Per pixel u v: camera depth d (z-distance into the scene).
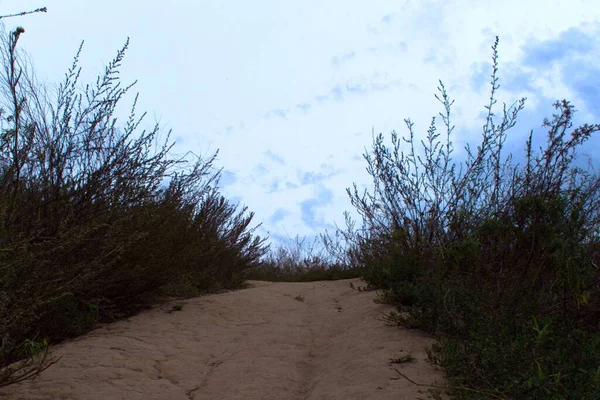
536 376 2.95
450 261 4.49
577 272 3.60
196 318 5.79
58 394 3.21
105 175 4.67
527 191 4.72
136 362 4.04
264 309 6.60
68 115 4.53
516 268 4.06
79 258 4.38
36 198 4.07
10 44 3.58
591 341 3.50
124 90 4.79
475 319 3.87
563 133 4.85
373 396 3.20
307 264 12.91
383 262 7.03
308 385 3.78
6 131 3.46
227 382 3.78
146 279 5.77
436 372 3.55
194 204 6.93
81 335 4.86
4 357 3.21
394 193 6.60
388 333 4.66
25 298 3.30
